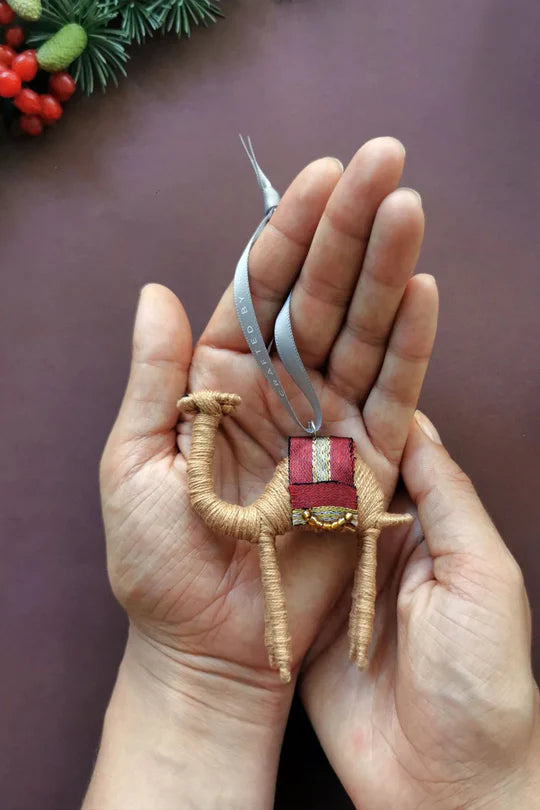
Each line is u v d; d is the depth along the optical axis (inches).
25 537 16.4
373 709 13.9
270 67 17.1
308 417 14.2
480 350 16.6
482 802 12.8
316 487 13.1
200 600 13.9
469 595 12.9
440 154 16.9
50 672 16.1
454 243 16.8
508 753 12.6
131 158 17.0
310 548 14.1
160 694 14.3
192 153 17.0
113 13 16.1
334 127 17.0
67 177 16.9
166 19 16.8
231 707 14.2
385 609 14.3
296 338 13.8
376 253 12.7
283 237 13.4
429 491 13.7
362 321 13.4
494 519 16.2
